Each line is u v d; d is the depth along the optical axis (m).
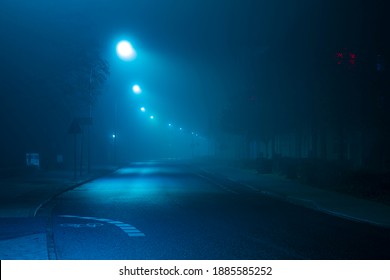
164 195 25.27
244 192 27.05
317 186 28.50
